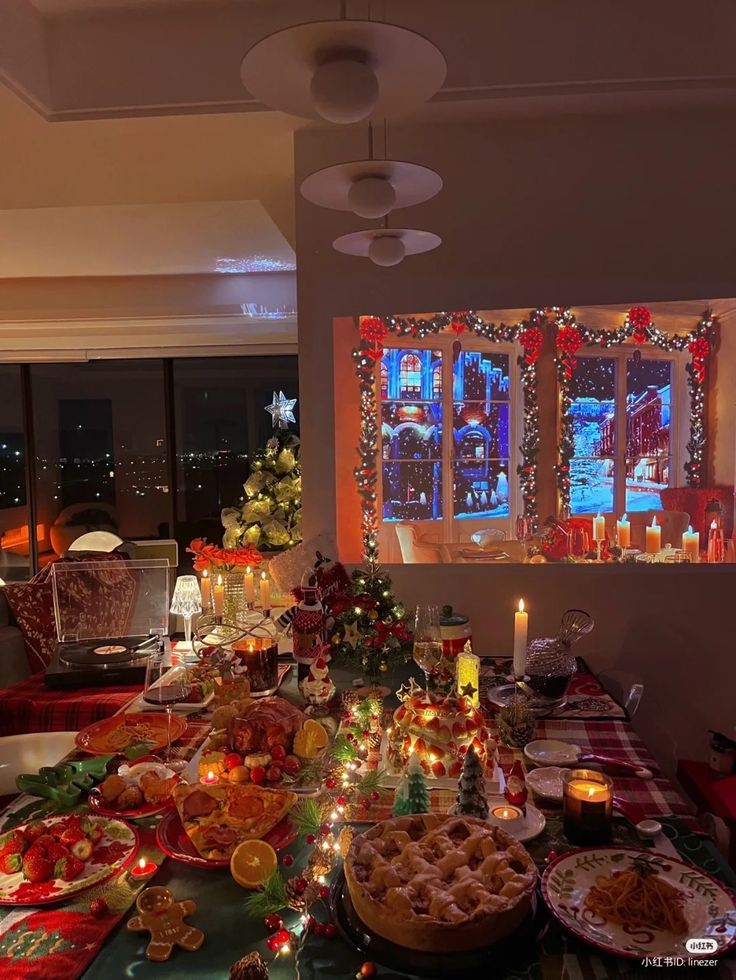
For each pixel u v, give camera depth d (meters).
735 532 3.17
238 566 2.51
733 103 2.28
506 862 0.97
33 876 1.03
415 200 1.72
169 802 1.25
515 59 2.18
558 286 2.43
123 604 2.29
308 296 2.53
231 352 5.23
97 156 2.55
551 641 1.81
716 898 0.98
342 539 2.89
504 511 3.54
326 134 2.41
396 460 3.45
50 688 2.06
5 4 2.00
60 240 3.92
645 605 2.46
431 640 1.87
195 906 0.99
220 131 2.36
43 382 5.82
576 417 3.49
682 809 1.25
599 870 1.04
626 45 2.15
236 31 2.20
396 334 3.16
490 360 3.49
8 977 0.87
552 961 0.88
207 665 1.81
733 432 3.29
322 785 1.29
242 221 3.57
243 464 5.78
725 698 2.46
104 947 0.92
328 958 0.89
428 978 0.86
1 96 2.07
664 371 3.38
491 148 2.42
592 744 1.55
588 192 2.40
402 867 0.98
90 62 2.23
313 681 1.73
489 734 1.46
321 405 2.56
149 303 4.95
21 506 5.93
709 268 2.39
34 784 1.29
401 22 2.18
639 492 3.46
